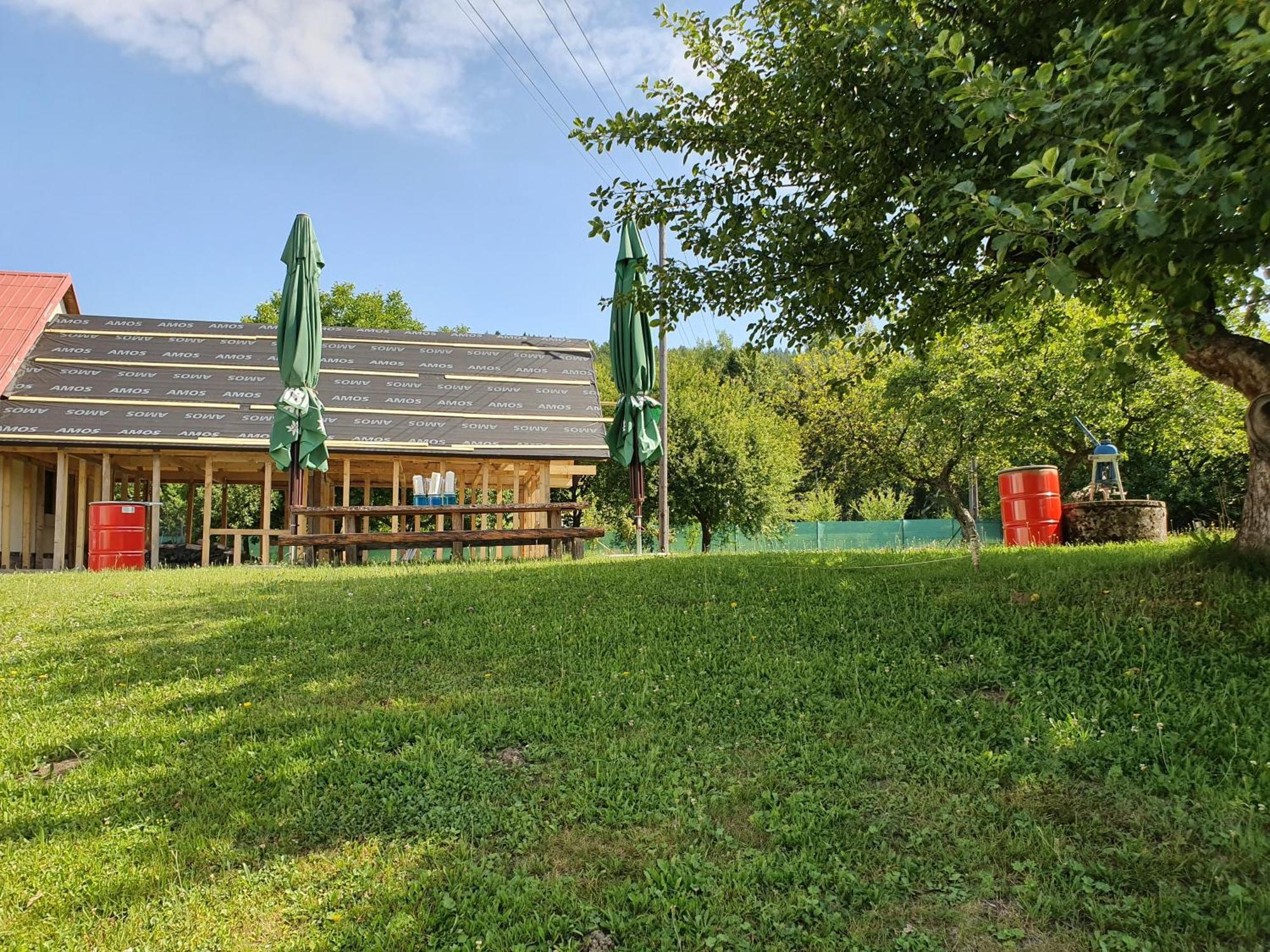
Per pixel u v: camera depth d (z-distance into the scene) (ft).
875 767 13.99
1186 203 13.10
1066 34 15.52
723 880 11.03
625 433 47.21
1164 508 40.11
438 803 13.50
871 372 27.61
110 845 12.56
